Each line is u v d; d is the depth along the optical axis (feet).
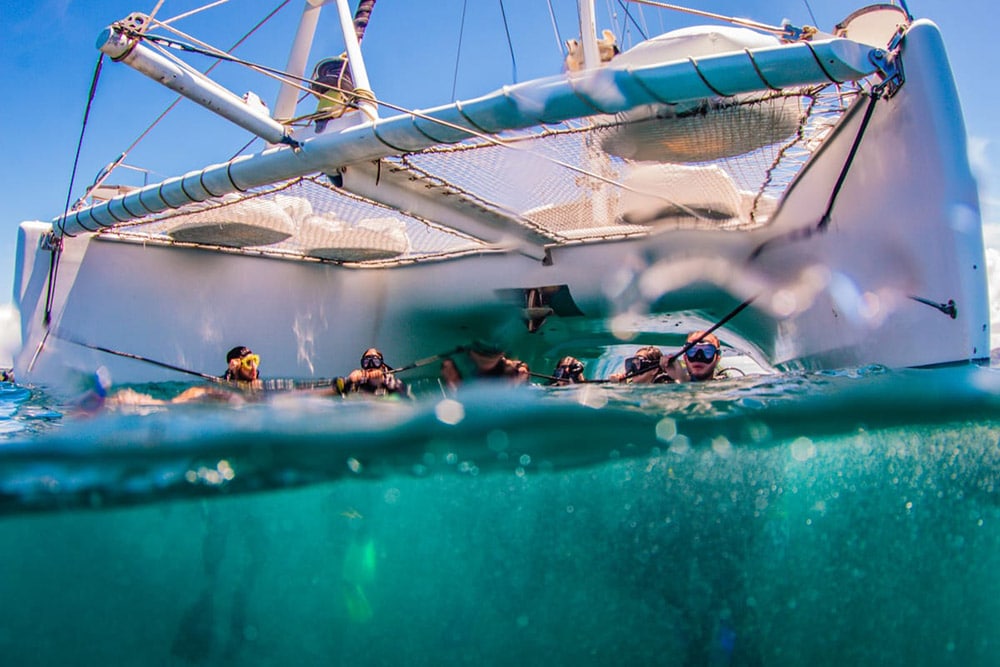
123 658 12.20
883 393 11.39
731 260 25.70
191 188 21.26
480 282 29.40
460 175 21.18
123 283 26.53
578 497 12.19
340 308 30.48
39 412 15.71
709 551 11.96
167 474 10.75
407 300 30.58
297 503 12.16
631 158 19.51
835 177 19.80
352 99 20.17
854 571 12.14
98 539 11.53
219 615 12.39
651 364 19.69
